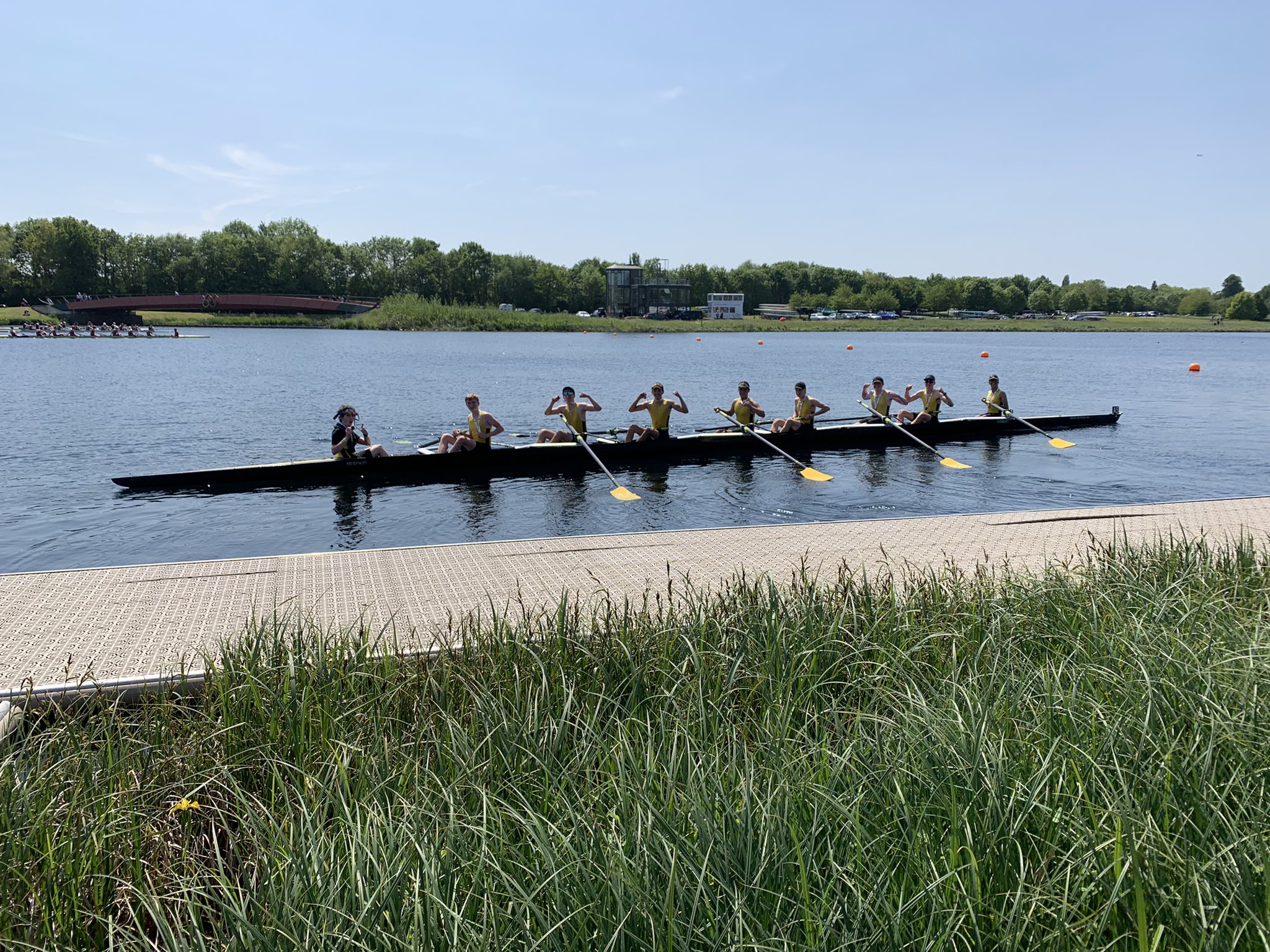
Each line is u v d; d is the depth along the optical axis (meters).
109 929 2.88
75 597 6.79
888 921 2.53
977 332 129.38
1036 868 2.85
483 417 15.34
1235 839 2.82
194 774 3.96
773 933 2.57
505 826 3.27
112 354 49.84
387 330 100.00
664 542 8.66
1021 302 169.38
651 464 16.12
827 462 16.64
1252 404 28.52
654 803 3.22
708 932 2.59
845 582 6.25
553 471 15.50
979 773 3.19
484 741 3.94
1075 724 3.69
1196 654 4.34
